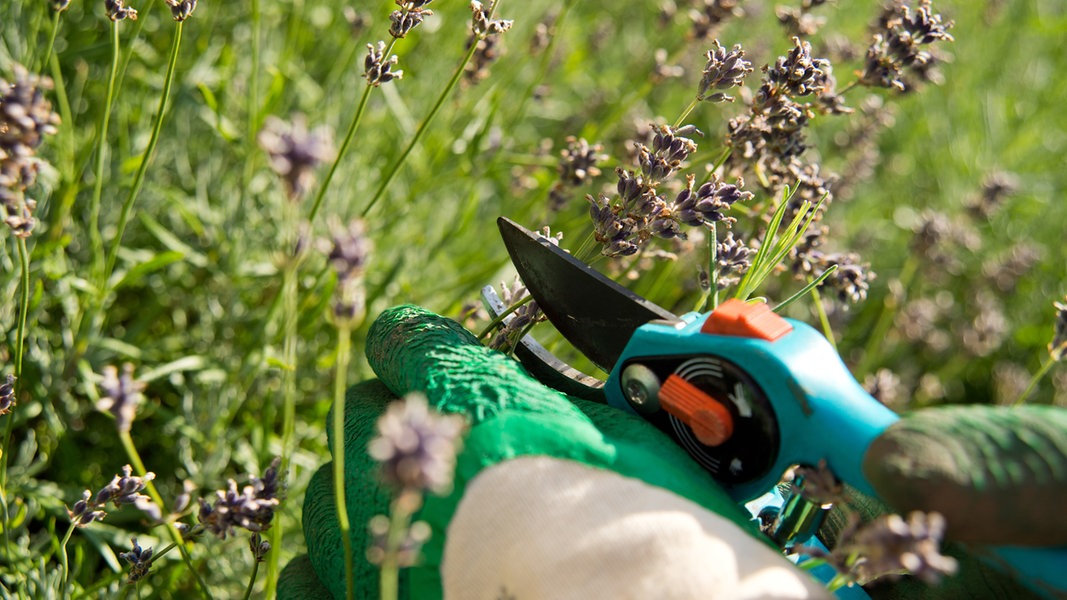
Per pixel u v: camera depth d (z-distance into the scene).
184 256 2.18
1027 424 1.00
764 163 1.91
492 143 2.59
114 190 2.45
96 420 2.27
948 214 3.69
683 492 1.12
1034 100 4.27
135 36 2.00
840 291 1.85
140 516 2.06
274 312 2.14
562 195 2.24
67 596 1.62
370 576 1.23
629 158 2.47
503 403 1.17
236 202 2.53
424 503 1.14
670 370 1.24
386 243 2.67
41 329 2.14
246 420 2.22
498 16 3.18
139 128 2.56
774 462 1.17
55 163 2.38
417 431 0.85
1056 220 3.83
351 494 1.29
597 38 3.50
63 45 2.60
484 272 2.52
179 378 2.29
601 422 1.25
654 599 1.00
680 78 3.38
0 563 1.87
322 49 3.00
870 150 3.04
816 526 1.24
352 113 2.92
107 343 2.15
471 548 1.10
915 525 0.92
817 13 3.91
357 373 2.48
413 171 2.92
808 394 1.11
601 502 1.07
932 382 3.12
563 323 1.46
